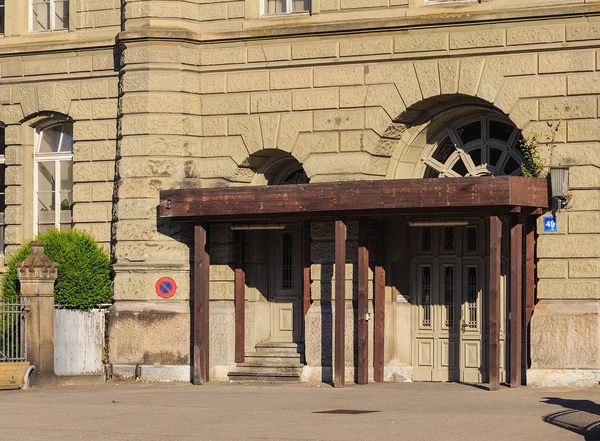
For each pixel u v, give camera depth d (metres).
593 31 26.59
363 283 28.02
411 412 22.22
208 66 29.98
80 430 20.95
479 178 25.86
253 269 30.48
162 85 29.78
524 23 27.11
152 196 29.75
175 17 29.86
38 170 32.59
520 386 26.59
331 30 28.69
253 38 29.47
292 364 29.34
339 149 28.80
